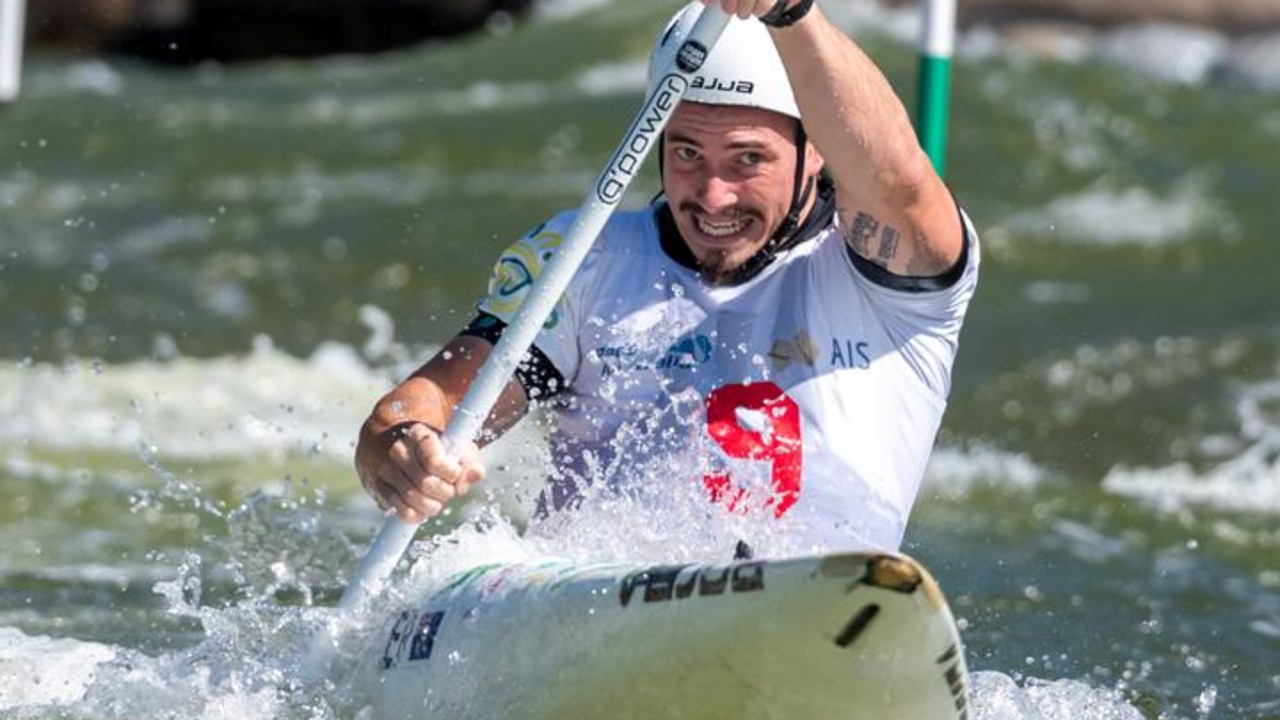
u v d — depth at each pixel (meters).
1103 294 38.56
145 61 70.75
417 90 59.53
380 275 40.81
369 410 29.83
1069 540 23.44
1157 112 51.75
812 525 13.49
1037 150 48.84
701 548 13.49
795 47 12.62
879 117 12.76
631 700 11.37
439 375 13.82
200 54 70.75
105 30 70.50
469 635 12.58
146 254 42.38
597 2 65.94
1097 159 48.28
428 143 52.75
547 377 13.94
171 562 20.55
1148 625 19.30
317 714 13.51
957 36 63.31
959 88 52.66
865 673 10.36
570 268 13.30
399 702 12.96
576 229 13.26
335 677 13.70
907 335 13.66
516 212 45.91
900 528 13.81
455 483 13.10
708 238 13.52
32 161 51.59
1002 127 50.16
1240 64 61.84
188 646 16.84
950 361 13.85
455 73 61.00
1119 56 63.66
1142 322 35.94
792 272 13.80
